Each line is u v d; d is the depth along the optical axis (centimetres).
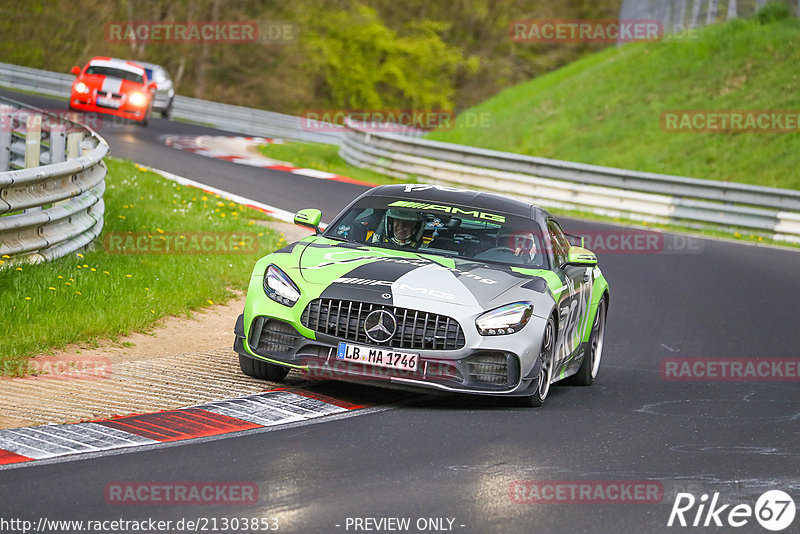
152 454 1950
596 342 3247
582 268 3119
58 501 1656
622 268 5666
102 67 10312
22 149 5150
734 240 7069
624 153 11038
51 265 3456
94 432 2072
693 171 10206
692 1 13950
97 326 3003
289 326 2505
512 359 2475
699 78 12081
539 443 2253
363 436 2192
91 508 1634
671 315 4469
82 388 2434
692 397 3002
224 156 9050
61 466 1839
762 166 9944
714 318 4450
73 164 3688
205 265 4178
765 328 4297
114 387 2467
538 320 2542
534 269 2780
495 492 1861
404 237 2827
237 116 13462
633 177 7931
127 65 10444
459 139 13200
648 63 13012
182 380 2594
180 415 2255
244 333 2564
